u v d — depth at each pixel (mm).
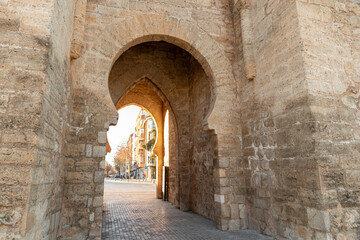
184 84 10188
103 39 5762
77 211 4742
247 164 6094
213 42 6773
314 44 4738
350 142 4480
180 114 9875
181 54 10445
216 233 5547
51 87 3445
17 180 2715
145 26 6211
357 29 5219
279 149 5055
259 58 6000
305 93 4469
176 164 10211
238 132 6414
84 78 5391
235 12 7000
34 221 2930
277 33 5367
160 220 7199
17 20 3152
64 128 4633
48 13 3307
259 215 5531
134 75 9727
